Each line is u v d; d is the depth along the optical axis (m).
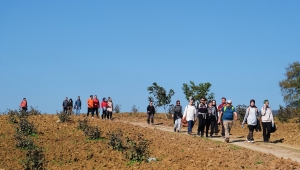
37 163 15.66
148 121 32.56
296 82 40.06
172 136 21.95
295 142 20.77
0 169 15.40
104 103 32.72
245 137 23.78
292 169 14.35
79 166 15.95
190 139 21.16
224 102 23.84
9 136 19.84
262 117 21.36
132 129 22.86
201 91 35.69
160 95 38.44
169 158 16.42
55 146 18.55
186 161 16.02
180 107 26.11
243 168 14.71
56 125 22.30
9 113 24.56
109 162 16.47
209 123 23.64
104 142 19.42
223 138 23.08
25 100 31.06
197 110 24.75
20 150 17.91
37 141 19.17
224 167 14.84
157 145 19.08
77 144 18.91
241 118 31.17
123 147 18.50
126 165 16.08
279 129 26.17
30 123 20.36
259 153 17.16
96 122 23.91
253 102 21.17
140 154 16.81
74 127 22.02
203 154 17.08
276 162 15.06
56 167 15.90
